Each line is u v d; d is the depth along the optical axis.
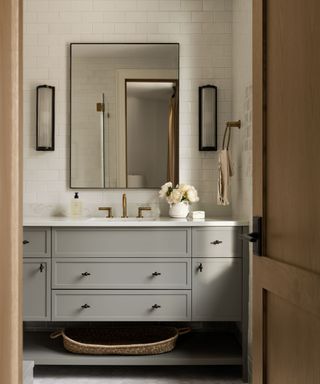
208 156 3.86
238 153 3.56
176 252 3.17
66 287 3.17
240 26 3.50
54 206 3.84
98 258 3.17
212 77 3.85
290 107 1.28
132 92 3.83
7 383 0.91
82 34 3.84
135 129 3.83
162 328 3.58
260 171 1.52
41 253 3.17
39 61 3.84
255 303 1.57
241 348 3.31
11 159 0.94
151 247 3.16
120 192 3.85
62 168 3.85
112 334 3.59
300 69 1.21
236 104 3.65
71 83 3.82
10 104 0.93
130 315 3.17
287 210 1.31
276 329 1.39
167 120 3.85
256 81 1.56
